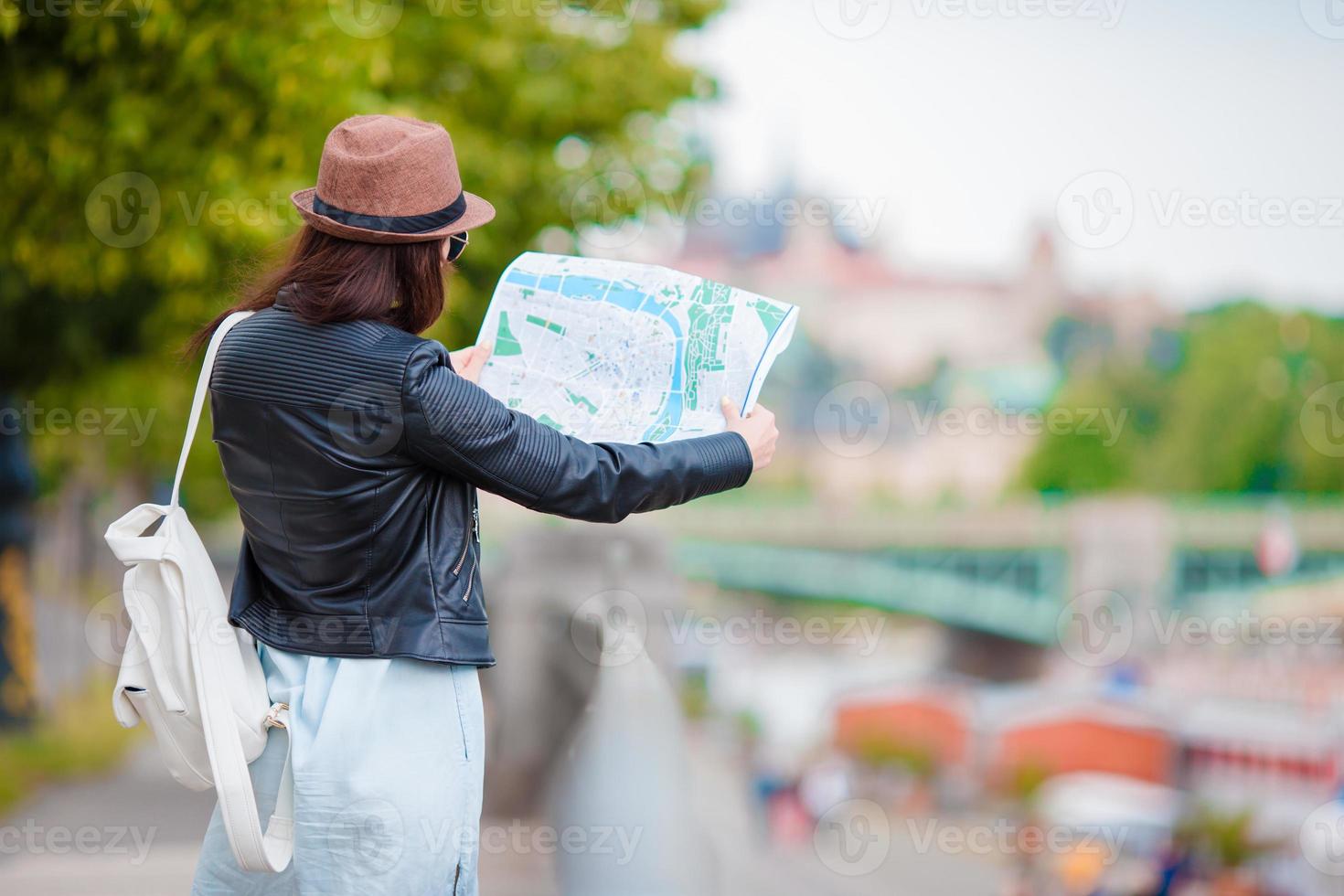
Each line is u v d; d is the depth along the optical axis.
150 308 10.60
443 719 2.31
